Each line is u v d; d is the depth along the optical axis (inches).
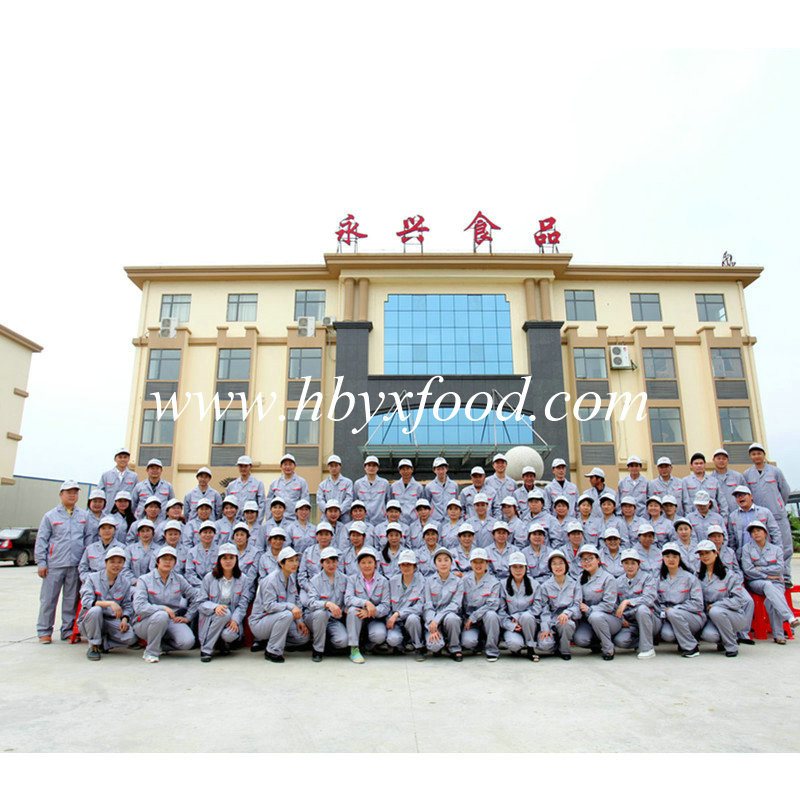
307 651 256.8
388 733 145.6
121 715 158.7
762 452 311.7
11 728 146.9
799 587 299.1
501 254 876.0
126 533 278.2
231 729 148.0
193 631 253.8
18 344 1039.6
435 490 333.7
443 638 245.9
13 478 1016.2
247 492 326.3
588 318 904.3
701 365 878.4
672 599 247.0
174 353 869.2
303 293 917.2
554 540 294.4
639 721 155.0
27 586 507.5
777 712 162.4
